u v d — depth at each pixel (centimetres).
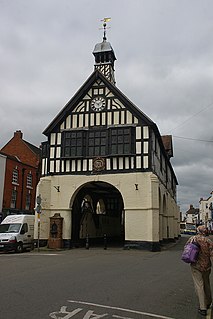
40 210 1900
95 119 2130
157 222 1923
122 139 2038
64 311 529
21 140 3716
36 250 1944
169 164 2930
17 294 648
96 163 2061
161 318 517
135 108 2056
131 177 1986
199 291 559
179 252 1844
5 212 2778
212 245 573
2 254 1673
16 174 3052
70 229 2062
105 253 1733
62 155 2128
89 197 2622
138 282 828
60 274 927
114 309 555
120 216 3303
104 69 2512
